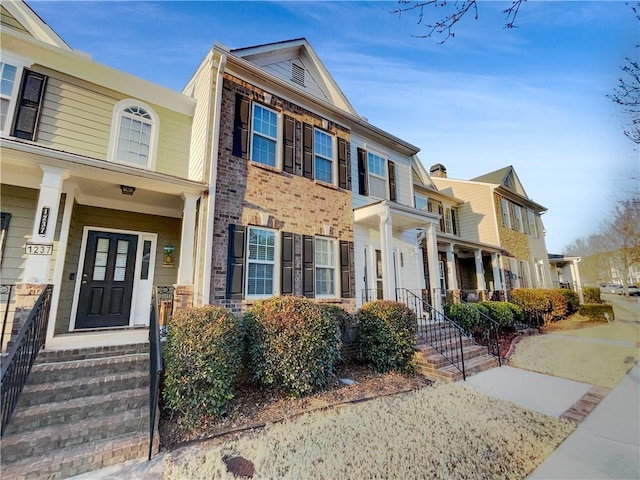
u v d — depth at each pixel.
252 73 6.99
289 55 8.59
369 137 9.73
